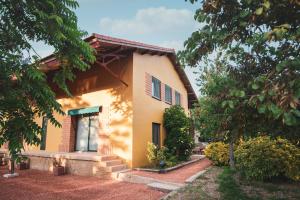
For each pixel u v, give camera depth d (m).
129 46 10.42
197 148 18.88
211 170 10.26
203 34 3.39
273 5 2.93
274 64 3.44
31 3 4.80
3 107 4.16
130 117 10.73
